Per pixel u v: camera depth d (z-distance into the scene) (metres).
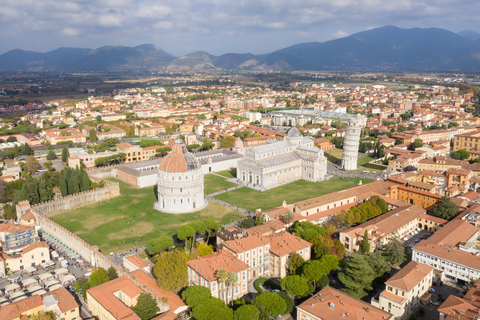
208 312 113.38
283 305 117.88
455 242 155.38
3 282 150.12
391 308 117.88
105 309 117.44
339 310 108.12
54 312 120.81
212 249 159.25
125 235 188.75
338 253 154.12
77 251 175.38
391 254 151.88
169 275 130.75
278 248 147.00
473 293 117.81
